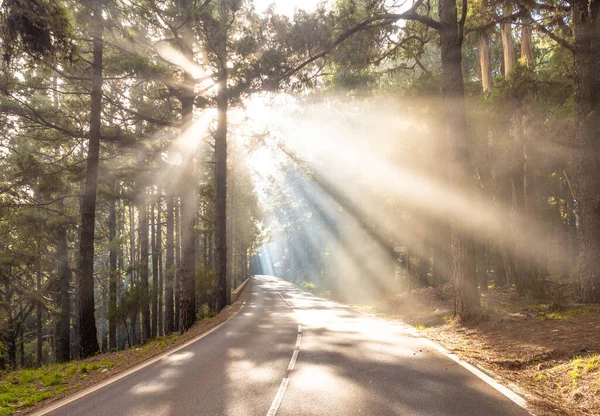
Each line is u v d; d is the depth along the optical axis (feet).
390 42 55.06
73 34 27.81
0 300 85.25
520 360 26.71
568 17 64.59
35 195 79.46
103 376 31.07
